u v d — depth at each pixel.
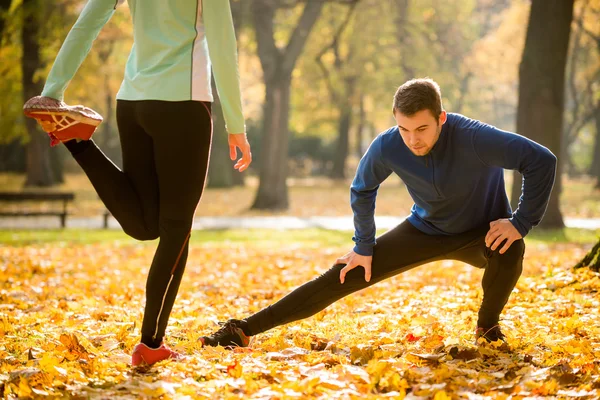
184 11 3.24
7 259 10.09
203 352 3.69
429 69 29.95
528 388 2.98
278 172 23.38
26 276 8.32
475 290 6.04
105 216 17.05
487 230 3.68
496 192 3.67
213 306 6.00
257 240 14.67
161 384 3.00
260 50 22.61
